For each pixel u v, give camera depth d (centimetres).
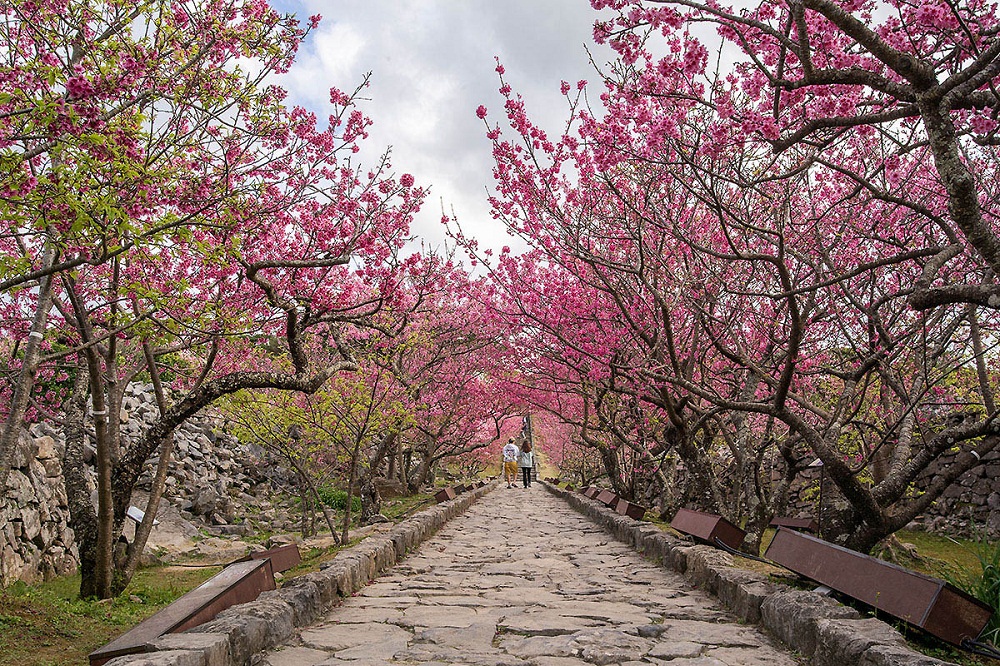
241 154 766
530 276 1477
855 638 418
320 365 1398
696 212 1111
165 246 702
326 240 894
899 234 920
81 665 559
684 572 846
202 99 691
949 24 525
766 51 653
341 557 816
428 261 1302
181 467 1930
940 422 1559
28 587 970
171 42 679
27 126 509
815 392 1323
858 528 866
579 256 977
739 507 1159
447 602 711
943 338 855
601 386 1388
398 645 537
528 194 1047
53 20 648
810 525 1097
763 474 1695
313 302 915
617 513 1455
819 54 575
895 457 880
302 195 844
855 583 534
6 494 1032
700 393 888
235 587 574
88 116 505
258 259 959
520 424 4219
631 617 626
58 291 845
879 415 1247
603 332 1312
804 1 483
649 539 1029
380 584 827
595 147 815
